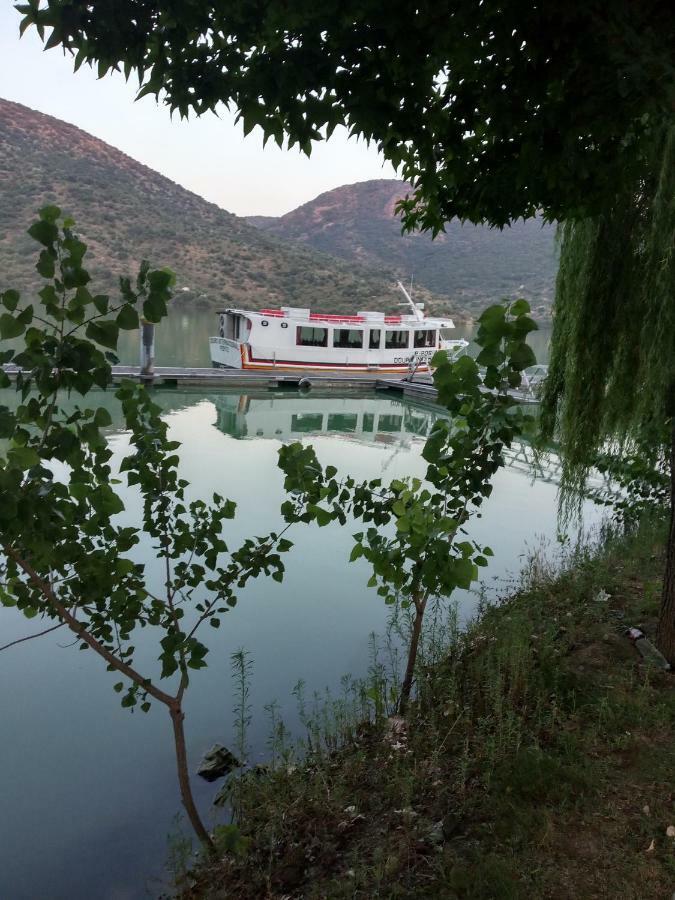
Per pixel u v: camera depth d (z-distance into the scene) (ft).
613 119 6.49
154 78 6.60
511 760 11.56
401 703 15.16
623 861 9.10
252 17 6.05
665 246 14.42
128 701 10.13
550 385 19.10
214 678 17.90
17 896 10.78
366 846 10.37
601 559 22.58
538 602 19.33
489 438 13.14
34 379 6.95
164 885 10.99
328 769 12.98
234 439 53.93
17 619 21.31
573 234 17.29
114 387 75.31
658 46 5.76
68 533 9.01
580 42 5.90
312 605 22.72
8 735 15.30
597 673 14.73
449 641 18.11
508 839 9.73
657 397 15.47
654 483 26.27
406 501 12.87
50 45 6.15
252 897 9.83
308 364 96.17
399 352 100.78
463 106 6.91
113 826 12.47
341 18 5.86
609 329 16.24
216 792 13.42
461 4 5.74
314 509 12.15
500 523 32.30
